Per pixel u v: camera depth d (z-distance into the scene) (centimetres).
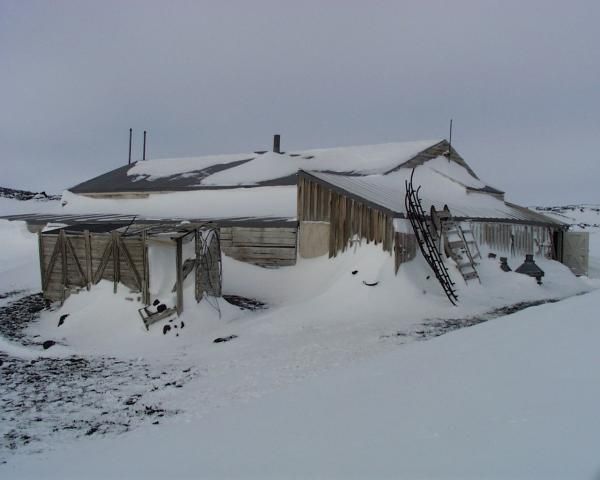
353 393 541
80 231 1234
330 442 410
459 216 1675
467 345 678
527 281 1611
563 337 621
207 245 1234
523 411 404
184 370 875
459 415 421
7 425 646
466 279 1492
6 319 1237
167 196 2378
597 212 5400
